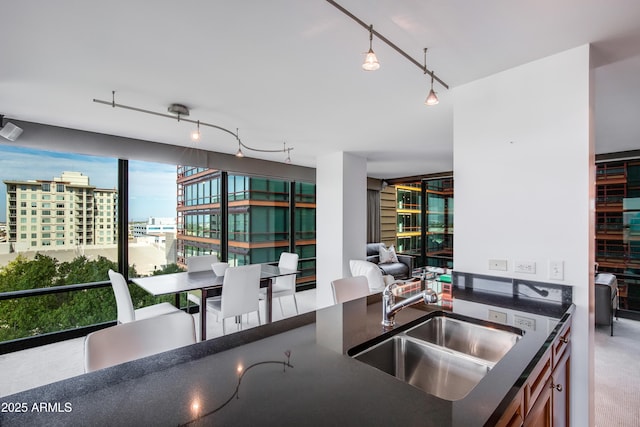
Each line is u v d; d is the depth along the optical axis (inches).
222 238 187.6
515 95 76.8
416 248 270.5
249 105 105.4
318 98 99.4
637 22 59.0
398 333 56.3
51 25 60.5
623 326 147.7
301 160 206.7
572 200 67.9
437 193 260.4
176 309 119.6
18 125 118.1
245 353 44.8
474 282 82.7
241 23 60.8
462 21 59.8
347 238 181.6
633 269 162.4
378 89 92.4
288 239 227.0
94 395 33.5
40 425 28.4
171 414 30.0
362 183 191.8
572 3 54.2
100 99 99.0
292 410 30.7
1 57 72.9
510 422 34.7
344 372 39.0
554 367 54.1
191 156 166.4
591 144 67.6
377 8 56.1
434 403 32.1
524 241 74.5
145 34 64.3
